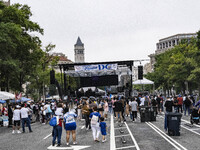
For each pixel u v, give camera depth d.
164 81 69.12
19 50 33.47
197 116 17.88
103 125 12.43
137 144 11.40
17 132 18.00
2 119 24.52
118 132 15.57
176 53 57.16
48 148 11.30
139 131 15.60
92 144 11.94
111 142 12.21
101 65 33.47
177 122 13.57
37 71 41.47
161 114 27.89
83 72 35.00
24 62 36.09
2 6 31.47
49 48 47.22
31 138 15.02
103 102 25.42
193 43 55.88
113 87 50.91
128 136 13.80
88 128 17.97
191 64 49.31
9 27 26.86
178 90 70.75
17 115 17.97
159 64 73.38
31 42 35.31
